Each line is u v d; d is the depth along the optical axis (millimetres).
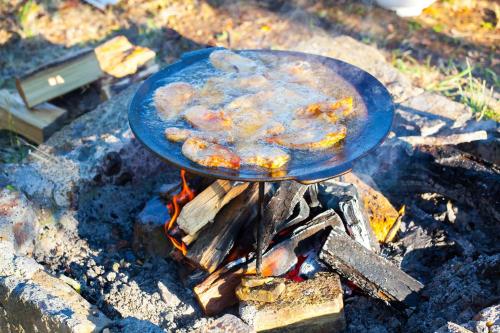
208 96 1237
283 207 1226
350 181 1397
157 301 1271
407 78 1806
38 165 1434
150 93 1246
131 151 1477
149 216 1349
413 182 1438
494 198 1342
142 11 2279
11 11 2238
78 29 2188
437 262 1346
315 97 1220
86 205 1431
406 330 1186
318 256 1225
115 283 1300
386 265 1216
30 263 1223
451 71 1989
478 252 1318
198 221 1242
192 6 2320
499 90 1889
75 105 1762
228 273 1229
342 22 2248
